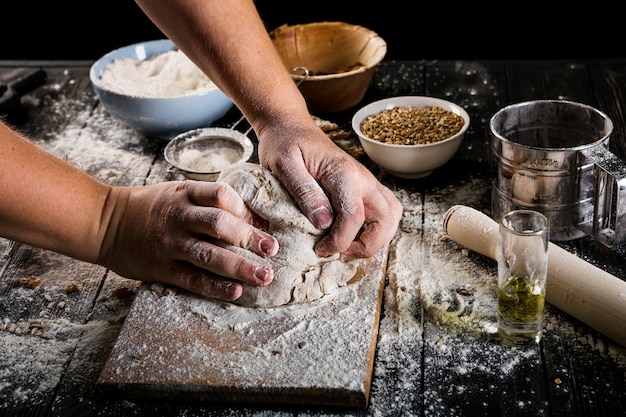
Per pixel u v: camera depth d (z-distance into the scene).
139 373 1.15
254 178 1.34
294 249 1.28
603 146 1.33
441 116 1.66
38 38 3.45
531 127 1.50
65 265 1.45
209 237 1.29
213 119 1.82
